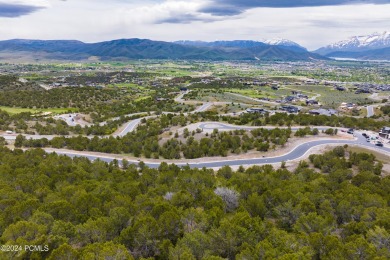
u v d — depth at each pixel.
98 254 38.69
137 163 106.06
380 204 58.09
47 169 78.81
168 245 43.94
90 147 123.56
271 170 86.44
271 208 59.34
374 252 40.06
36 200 54.50
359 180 76.06
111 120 187.50
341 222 56.56
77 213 51.44
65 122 177.00
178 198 58.66
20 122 165.38
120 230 48.75
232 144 121.12
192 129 153.00
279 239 43.31
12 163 87.69
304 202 56.34
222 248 43.31
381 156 107.06
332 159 94.56
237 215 50.00
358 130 146.88
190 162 107.00
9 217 49.56
